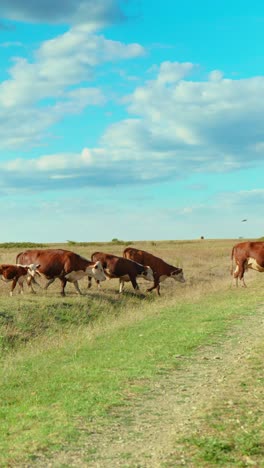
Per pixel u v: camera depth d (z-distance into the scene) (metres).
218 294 25.23
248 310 19.75
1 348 15.84
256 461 7.12
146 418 8.87
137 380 11.15
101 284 27.12
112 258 25.61
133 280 26.09
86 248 51.28
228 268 37.97
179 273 27.95
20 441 7.92
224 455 7.30
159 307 21.72
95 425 8.55
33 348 15.59
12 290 22.38
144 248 53.78
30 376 12.01
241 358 12.84
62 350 14.72
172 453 7.42
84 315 20.33
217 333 15.88
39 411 9.30
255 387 10.41
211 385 10.70
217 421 8.55
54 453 7.50
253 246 28.20
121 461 7.22
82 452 7.52
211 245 63.19
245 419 8.62
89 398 9.91
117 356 13.34
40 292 23.52
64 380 11.32
